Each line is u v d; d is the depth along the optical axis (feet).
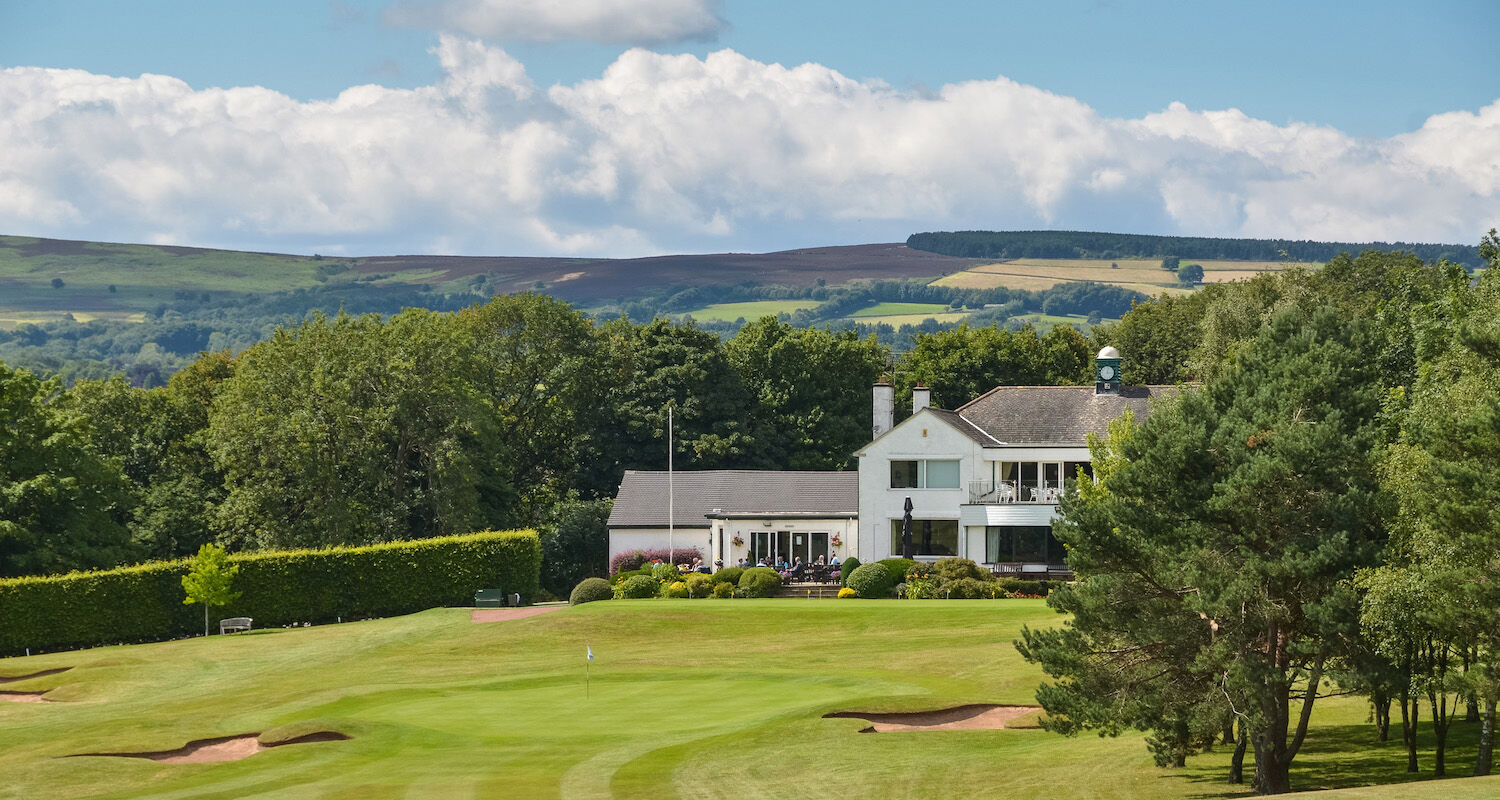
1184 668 104.99
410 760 114.62
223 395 270.67
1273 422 106.11
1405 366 155.74
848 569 243.60
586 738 122.11
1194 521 106.52
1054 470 257.14
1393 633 94.68
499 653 182.09
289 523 265.75
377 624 213.25
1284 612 99.55
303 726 127.44
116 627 216.13
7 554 237.45
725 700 140.46
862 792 101.30
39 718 155.12
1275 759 101.35
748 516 270.46
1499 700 89.20
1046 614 186.50
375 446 272.51
